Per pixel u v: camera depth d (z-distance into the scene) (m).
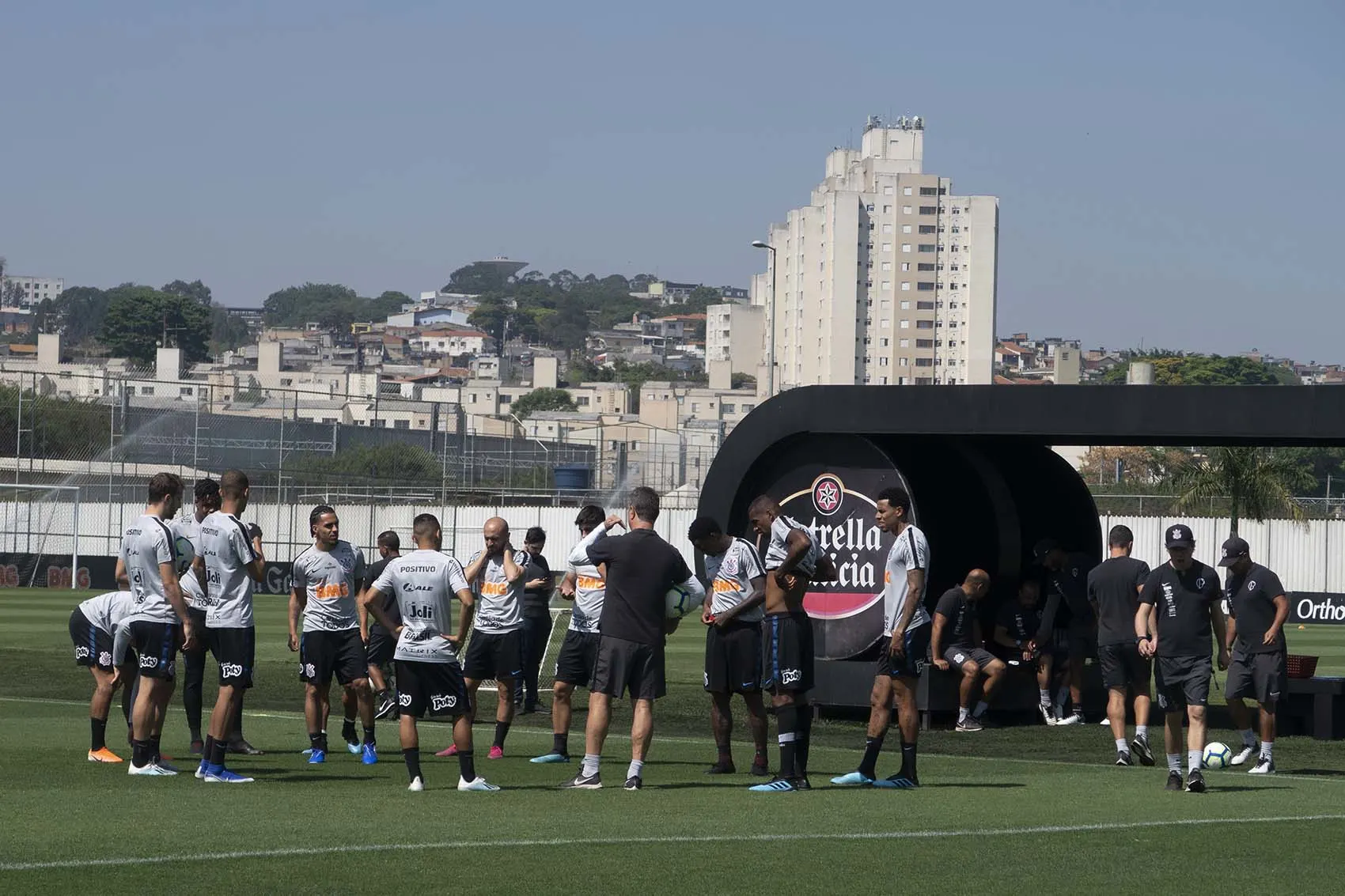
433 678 13.62
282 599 52.31
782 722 14.12
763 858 10.33
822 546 21.98
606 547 14.13
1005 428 20.03
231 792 13.34
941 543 22.72
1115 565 16.86
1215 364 192.25
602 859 10.20
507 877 9.52
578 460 91.81
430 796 13.25
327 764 15.94
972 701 20.86
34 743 16.94
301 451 72.19
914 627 14.48
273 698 23.80
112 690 15.47
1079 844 11.09
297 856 10.05
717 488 22.30
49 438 70.75
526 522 69.19
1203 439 19.75
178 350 171.25
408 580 13.66
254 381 184.25
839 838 11.15
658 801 13.15
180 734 18.28
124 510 63.12
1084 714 22.64
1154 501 63.41
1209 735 20.53
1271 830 11.86
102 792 13.11
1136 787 14.84
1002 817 12.38
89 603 15.48
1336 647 40.00
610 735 19.77
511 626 16.81
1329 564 58.66
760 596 15.34
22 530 61.78
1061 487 24.20
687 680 28.09
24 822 11.21
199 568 14.16
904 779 14.49
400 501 67.38
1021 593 22.30
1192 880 9.80
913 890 9.38
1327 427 18.20
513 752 17.58
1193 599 14.60
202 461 68.62
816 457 22.05
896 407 20.80
